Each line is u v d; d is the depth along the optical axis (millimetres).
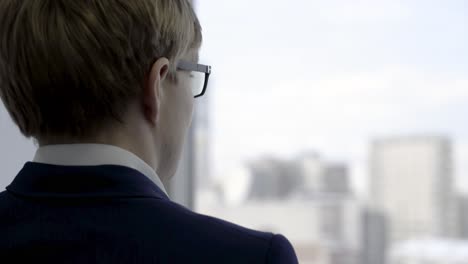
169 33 593
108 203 551
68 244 533
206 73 688
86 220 542
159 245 527
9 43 573
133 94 573
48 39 552
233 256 523
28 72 560
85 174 562
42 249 535
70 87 553
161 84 610
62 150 578
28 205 565
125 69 561
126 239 529
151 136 609
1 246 544
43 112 568
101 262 521
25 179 585
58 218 549
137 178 570
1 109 1316
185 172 1754
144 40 568
